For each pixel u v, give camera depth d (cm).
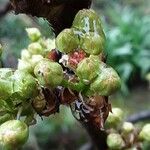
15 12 12
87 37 12
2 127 11
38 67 11
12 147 11
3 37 36
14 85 11
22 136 11
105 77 11
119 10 105
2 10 30
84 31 12
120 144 17
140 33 99
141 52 95
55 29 13
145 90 90
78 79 12
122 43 96
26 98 12
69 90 12
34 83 11
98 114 12
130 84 93
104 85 11
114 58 94
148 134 17
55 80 11
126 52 93
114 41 96
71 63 12
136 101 84
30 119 12
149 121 40
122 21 101
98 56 12
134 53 95
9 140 11
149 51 96
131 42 97
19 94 11
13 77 11
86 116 12
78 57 12
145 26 101
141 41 98
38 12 12
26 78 11
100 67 11
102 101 12
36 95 12
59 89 12
